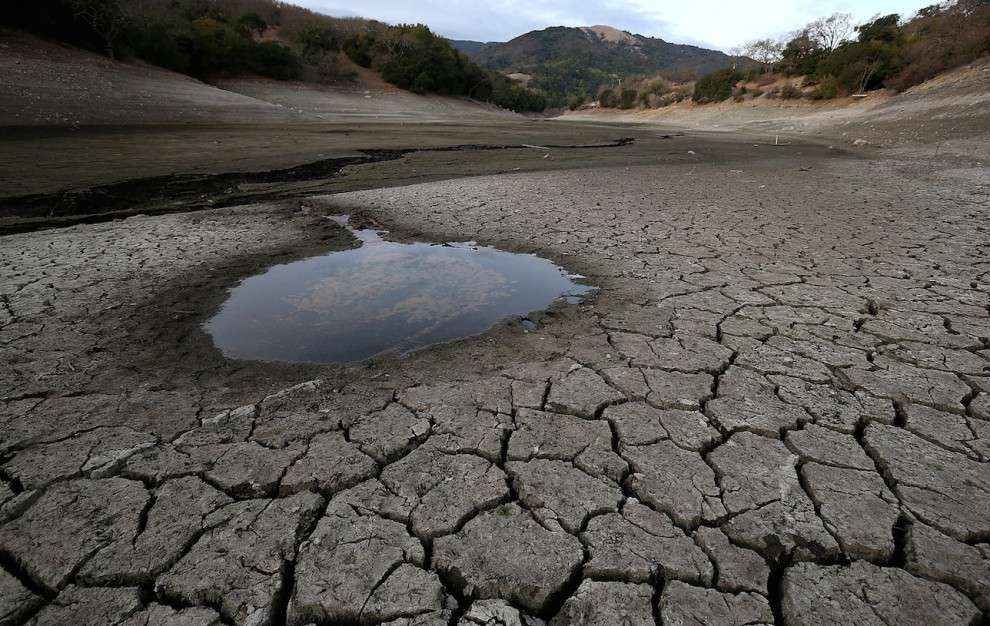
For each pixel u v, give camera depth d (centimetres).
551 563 176
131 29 2736
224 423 250
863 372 292
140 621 157
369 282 453
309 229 630
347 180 1005
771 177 1070
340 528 189
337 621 159
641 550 180
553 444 235
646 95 6153
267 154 1312
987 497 201
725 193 865
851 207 731
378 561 176
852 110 3138
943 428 243
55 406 263
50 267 474
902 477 212
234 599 163
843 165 1280
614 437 240
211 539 185
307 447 233
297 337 347
